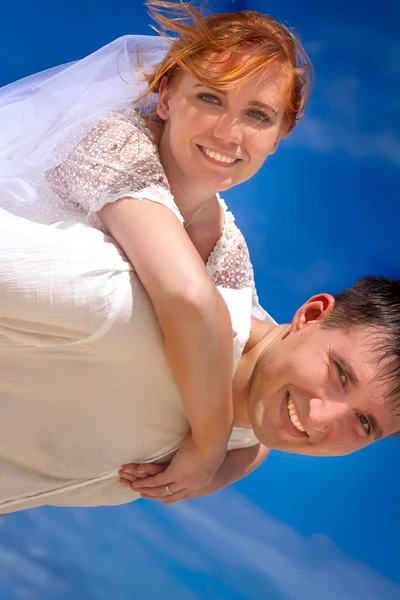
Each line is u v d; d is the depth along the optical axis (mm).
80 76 2371
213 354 1951
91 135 2268
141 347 1977
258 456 2600
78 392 2068
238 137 2234
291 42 2334
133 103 2404
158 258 1951
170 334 1941
